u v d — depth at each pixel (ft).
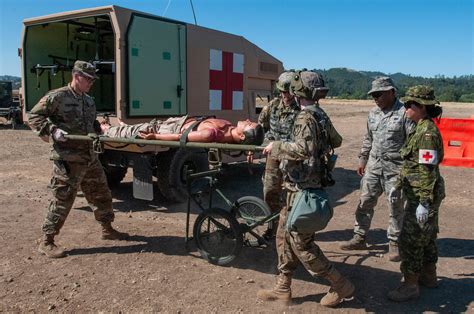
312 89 11.27
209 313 11.93
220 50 25.64
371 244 17.42
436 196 12.19
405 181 12.45
